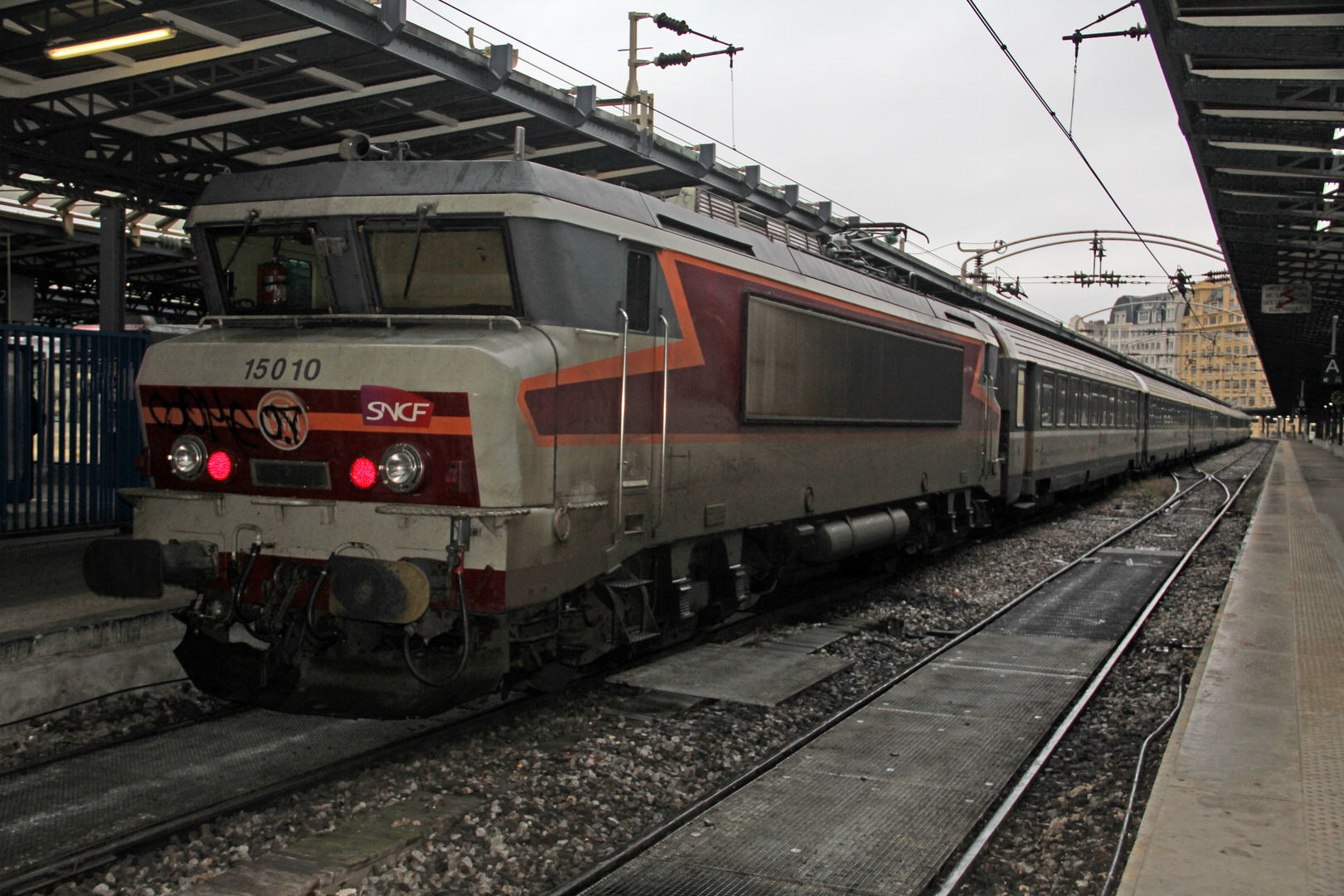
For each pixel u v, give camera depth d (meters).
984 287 27.38
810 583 12.48
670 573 7.70
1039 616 11.07
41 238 18.27
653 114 15.88
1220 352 133.75
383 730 6.58
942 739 6.73
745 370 8.22
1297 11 10.53
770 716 7.18
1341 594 10.59
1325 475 35.59
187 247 19.36
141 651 7.27
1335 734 5.87
